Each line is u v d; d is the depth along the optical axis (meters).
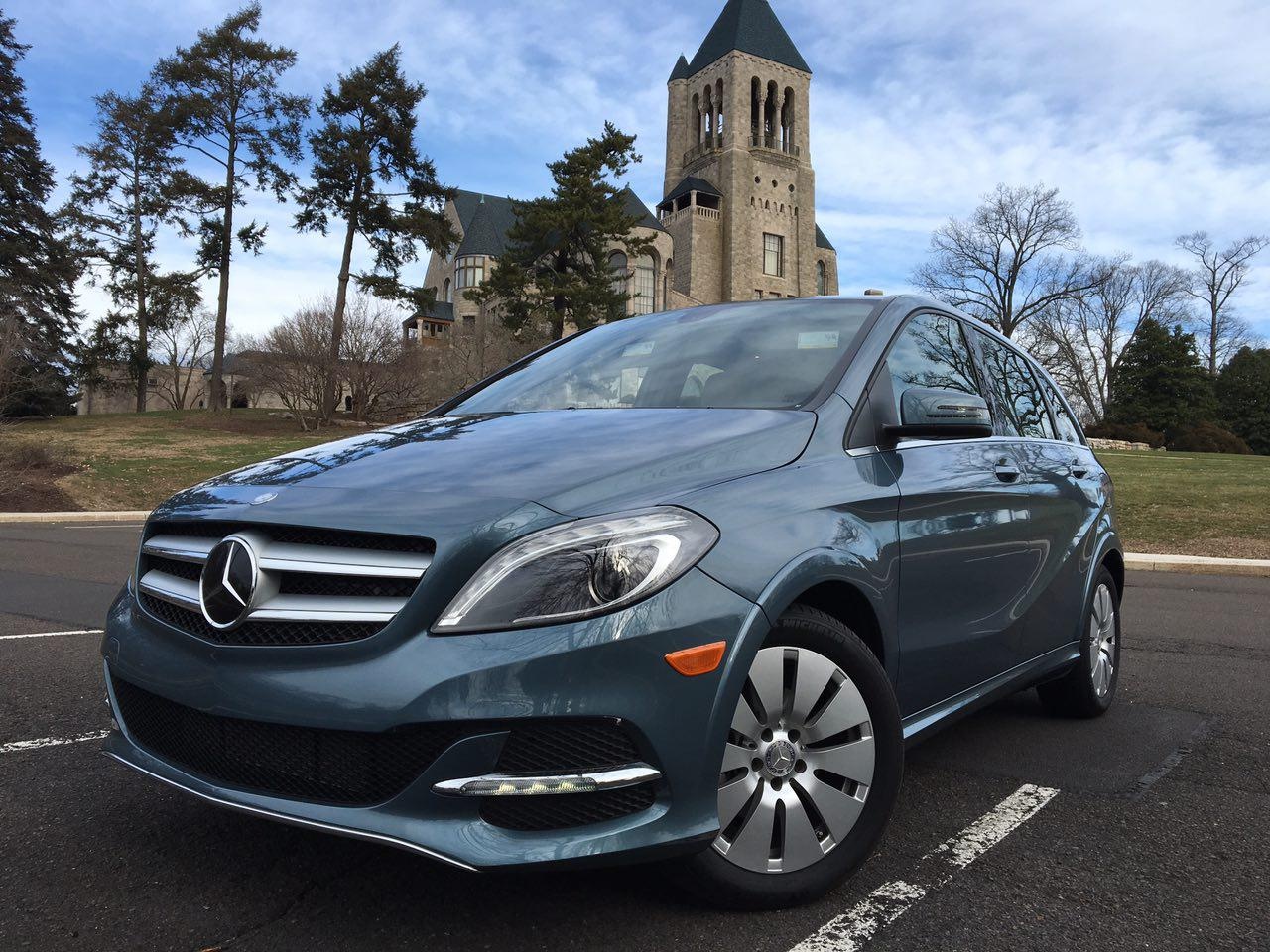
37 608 6.55
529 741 1.87
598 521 2.01
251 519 2.12
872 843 2.32
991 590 3.13
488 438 2.61
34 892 2.23
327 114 36.34
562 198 41.66
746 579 2.10
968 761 3.51
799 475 2.43
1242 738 3.88
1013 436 3.71
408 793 1.85
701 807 1.99
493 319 51.81
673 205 80.25
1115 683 4.33
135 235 45.84
